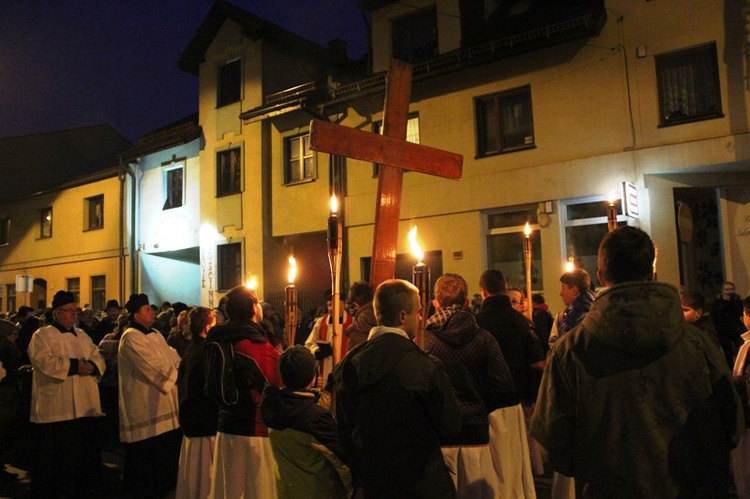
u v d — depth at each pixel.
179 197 20.02
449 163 4.34
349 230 15.20
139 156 20.91
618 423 2.19
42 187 28.77
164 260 21.30
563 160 11.98
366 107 14.96
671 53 11.01
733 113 10.37
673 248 10.85
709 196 11.38
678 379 2.17
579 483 2.27
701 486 2.11
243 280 17.27
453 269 13.34
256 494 4.07
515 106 12.83
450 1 14.09
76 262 23.48
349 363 2.87
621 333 2.17
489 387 3.80
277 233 16.78
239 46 18.08
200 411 4.73
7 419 7.09
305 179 16.28
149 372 5.97
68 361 6.04
